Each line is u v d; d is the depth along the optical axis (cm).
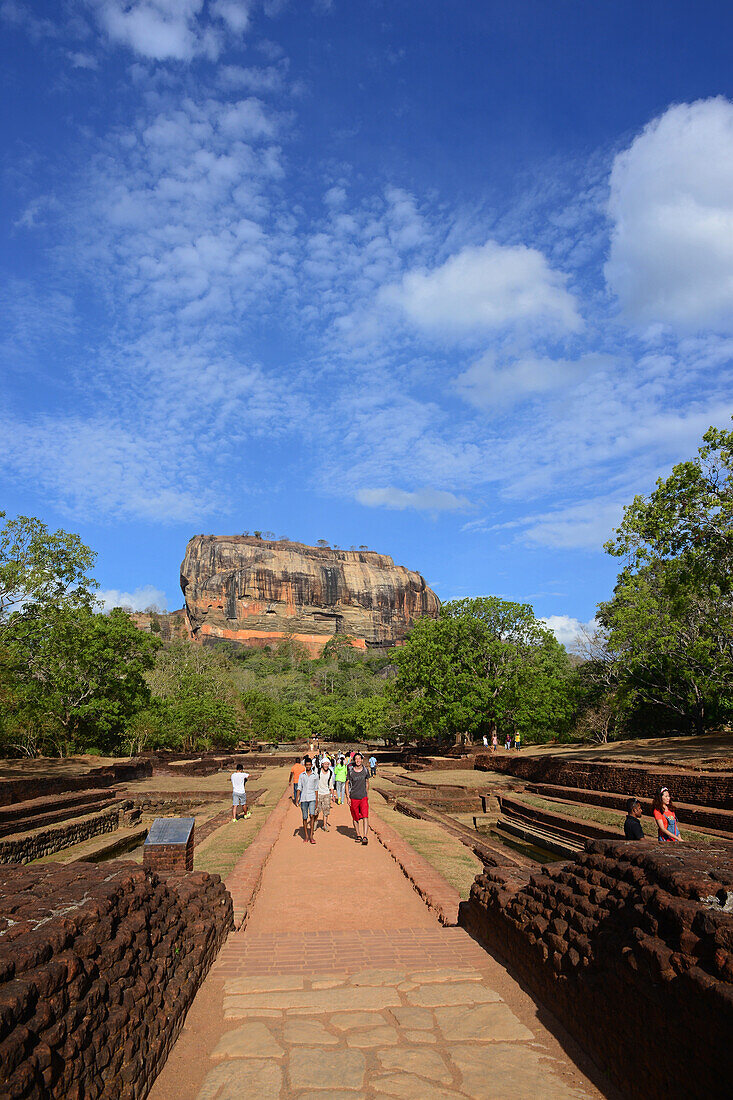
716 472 2022
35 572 2245
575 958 447
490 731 4222
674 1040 326
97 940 377
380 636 16325
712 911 343
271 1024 461
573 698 3712
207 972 563
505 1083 382
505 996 512
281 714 6656
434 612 17975
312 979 548
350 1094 370
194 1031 455
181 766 3312
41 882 470
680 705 3108
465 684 3628
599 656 3775
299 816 1764
